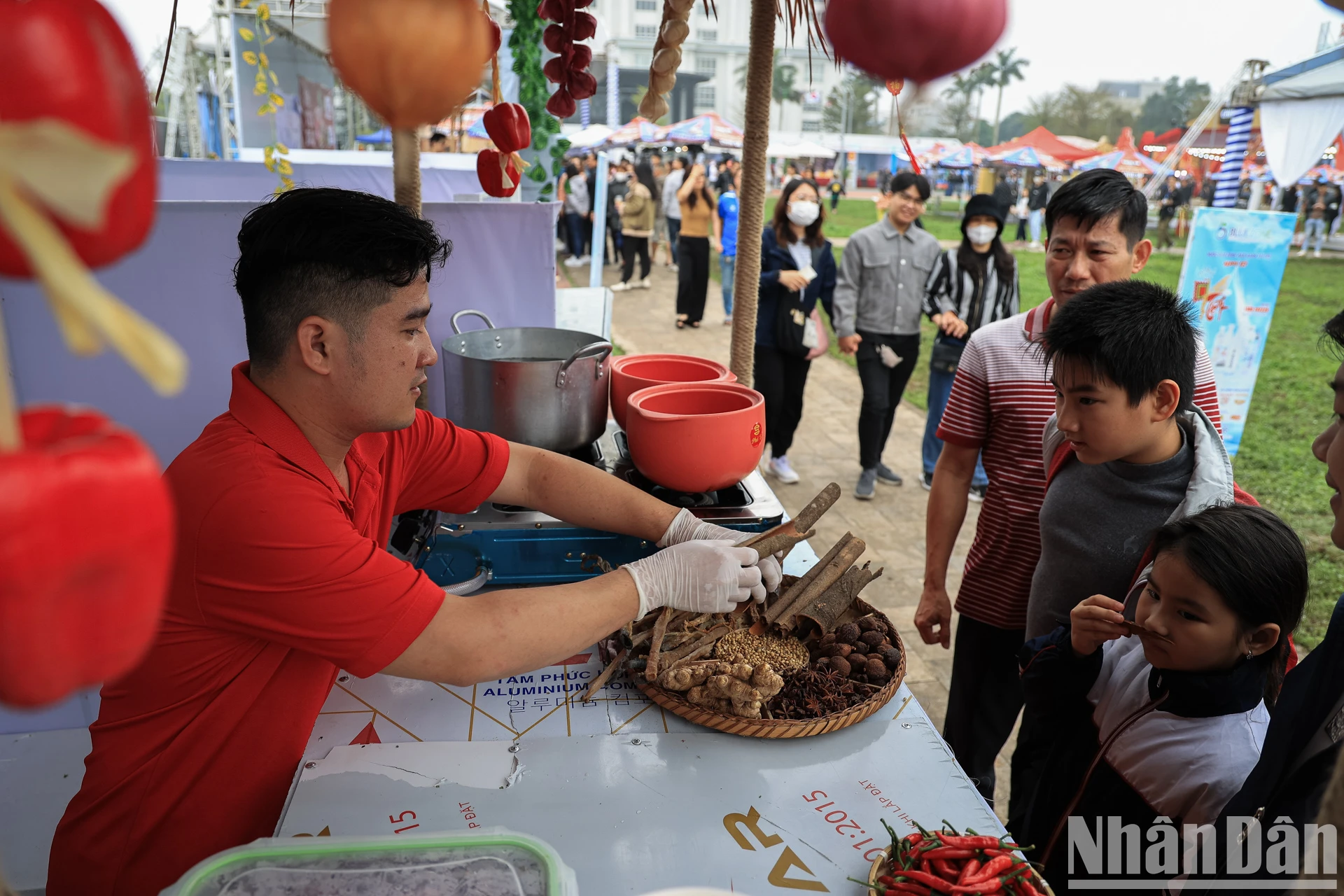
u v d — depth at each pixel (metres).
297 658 1.14
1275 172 6.03
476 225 2.46
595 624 1.18
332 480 1.13
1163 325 1.31
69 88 0.29
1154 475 1.45
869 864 1.01
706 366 1.89
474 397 1.71
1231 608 1.14
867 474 4.32
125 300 2.17
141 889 1.15
